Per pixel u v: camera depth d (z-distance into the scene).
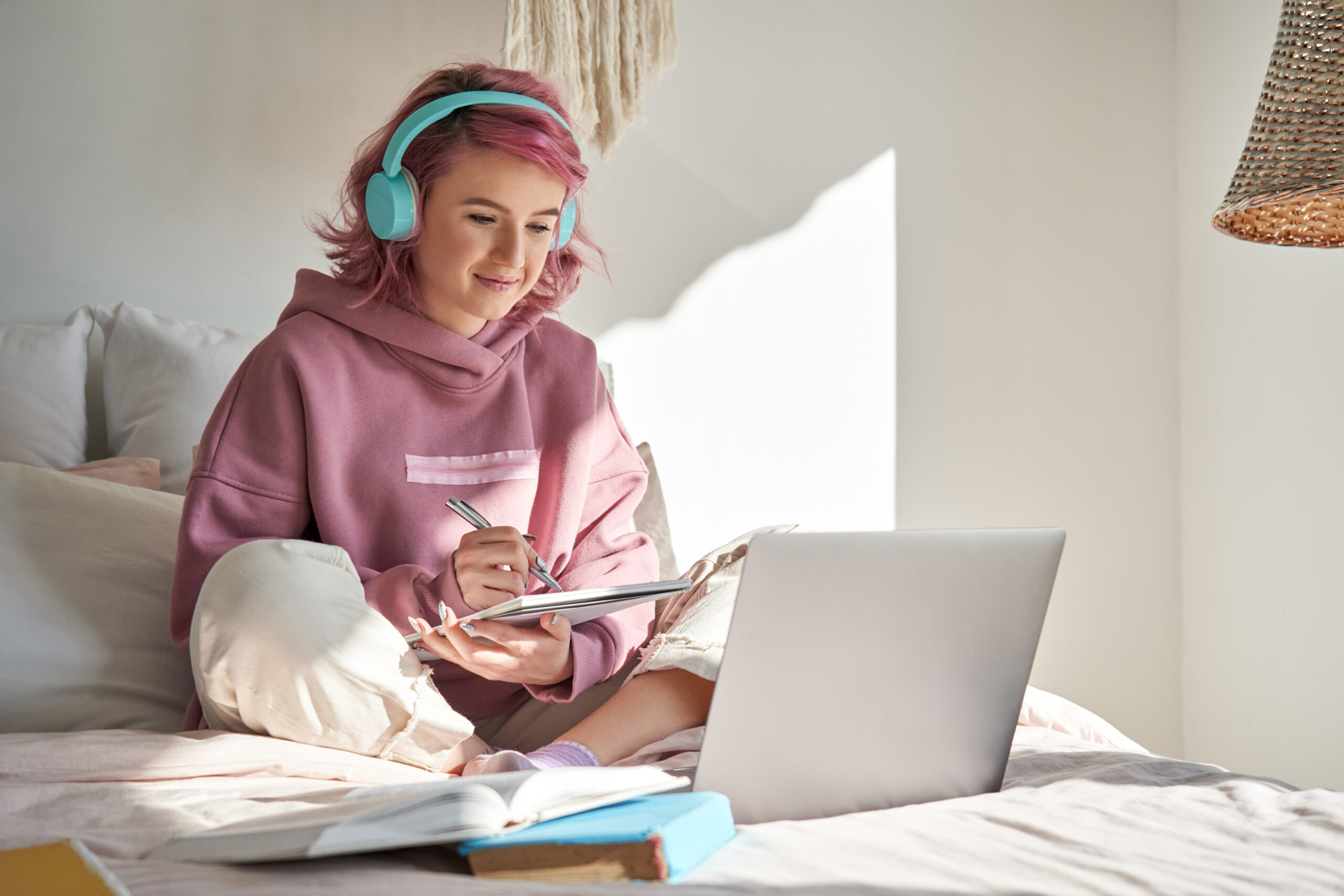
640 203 2.14
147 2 1.85
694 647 1.08
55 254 1.79
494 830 0.61
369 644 1.03
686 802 0.67
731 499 2.17
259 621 1.01
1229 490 2.25
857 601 0.79
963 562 0.84
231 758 0.94
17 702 1.14
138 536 1.33
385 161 1.27
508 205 1.26
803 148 2.22
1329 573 1.99
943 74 2.30
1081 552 2.33
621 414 2.12
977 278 2.31
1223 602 2.26
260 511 1.24
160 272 1.85
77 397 1.65
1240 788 0.85
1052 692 2.31
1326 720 1.99
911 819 0.76
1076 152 2.37
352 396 1.31
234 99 1.89
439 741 1.03
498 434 1.38
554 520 1.41
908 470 2.26
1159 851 0.66
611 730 1.04
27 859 0.58
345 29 1.96
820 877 0.60
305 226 1.92
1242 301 2.22
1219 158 2.28
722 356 2.17
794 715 0.79
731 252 2.18
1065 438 2.34
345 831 0.58
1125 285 2.38
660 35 1.91
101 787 0.85
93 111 1.82
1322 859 0.64
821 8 2.24
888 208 2.27
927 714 0.86
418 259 1.33
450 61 2.02
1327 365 2.00
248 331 1.89
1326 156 1.39
